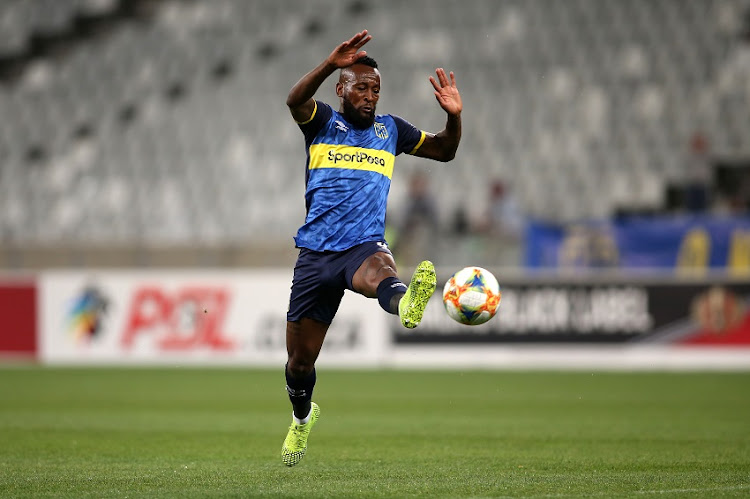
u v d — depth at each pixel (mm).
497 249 70062
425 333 58875
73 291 62438
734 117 74375
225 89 84125
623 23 80500
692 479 21031
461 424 33344
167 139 82250
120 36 90438
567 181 73312
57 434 30844
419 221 69938
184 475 22031
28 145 84312
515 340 58031
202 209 77375
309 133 20312
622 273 58156
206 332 60906
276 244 69188
